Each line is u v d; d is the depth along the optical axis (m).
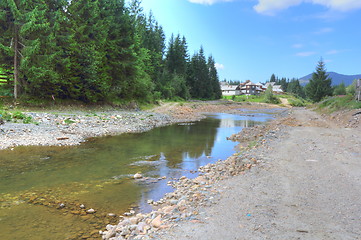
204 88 94.19
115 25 35.91
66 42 27.09
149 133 20.00
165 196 7.10
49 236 4.78
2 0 21.86
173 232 4.33
